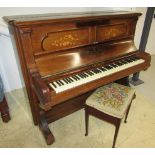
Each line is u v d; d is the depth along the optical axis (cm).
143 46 242
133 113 200
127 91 154
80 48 151
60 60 140
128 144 159
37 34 124
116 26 168
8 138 164
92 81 140
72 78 139
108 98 145
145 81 278
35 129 176
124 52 176
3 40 206
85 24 144
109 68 157
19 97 229
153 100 227
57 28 131
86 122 161
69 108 190
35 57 129
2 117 180
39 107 153
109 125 183
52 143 158
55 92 122
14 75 237
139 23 316
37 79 123
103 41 164
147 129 177
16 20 118
